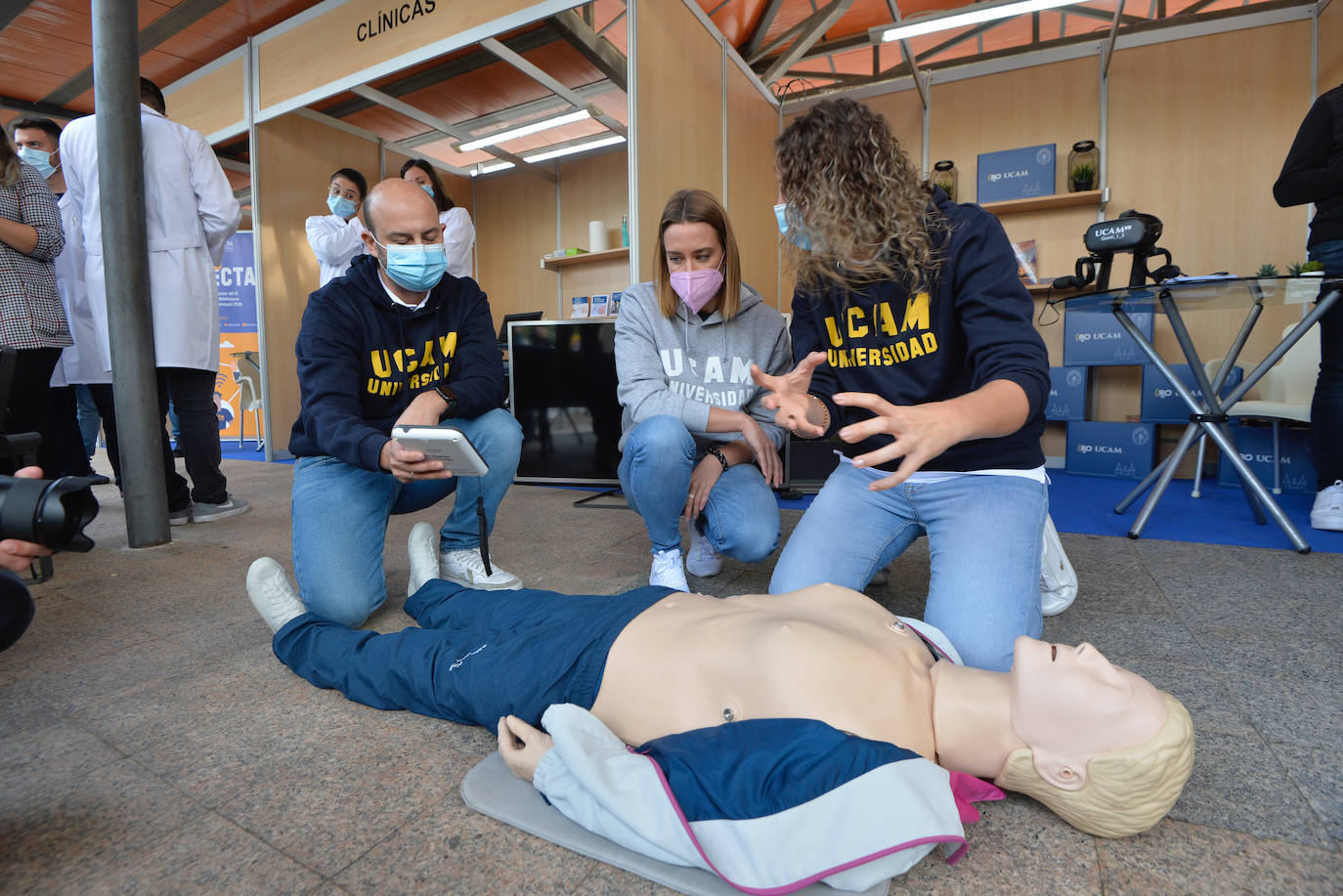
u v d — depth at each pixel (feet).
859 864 2.12
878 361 4.33
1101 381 13.87
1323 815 2.71
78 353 9.50
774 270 16.46
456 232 11.60
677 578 5.55
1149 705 2.39
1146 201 13.55
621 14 15.40
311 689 4.00
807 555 4.29
